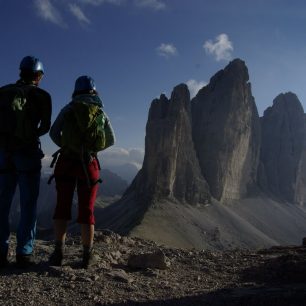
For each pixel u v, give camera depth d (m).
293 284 3.03
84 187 3.16
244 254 4.47
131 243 4.93
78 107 3.08
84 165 3.08
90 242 3.22
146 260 3.50
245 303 2.44
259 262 3.93
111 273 3.06
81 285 2.73
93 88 3.24
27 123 3.07
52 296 2.51
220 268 3.71
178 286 2.98
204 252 4.55
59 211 3.16
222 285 3.12
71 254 3.74
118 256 3.88
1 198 3.14
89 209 3.19
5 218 3.15
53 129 3.11
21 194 3.14
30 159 3.13
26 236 3.16
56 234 3.19
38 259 3.50
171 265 3.73
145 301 2.52
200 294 2.72
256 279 3.34
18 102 3.05
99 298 2.52
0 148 3.09
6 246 3.16
